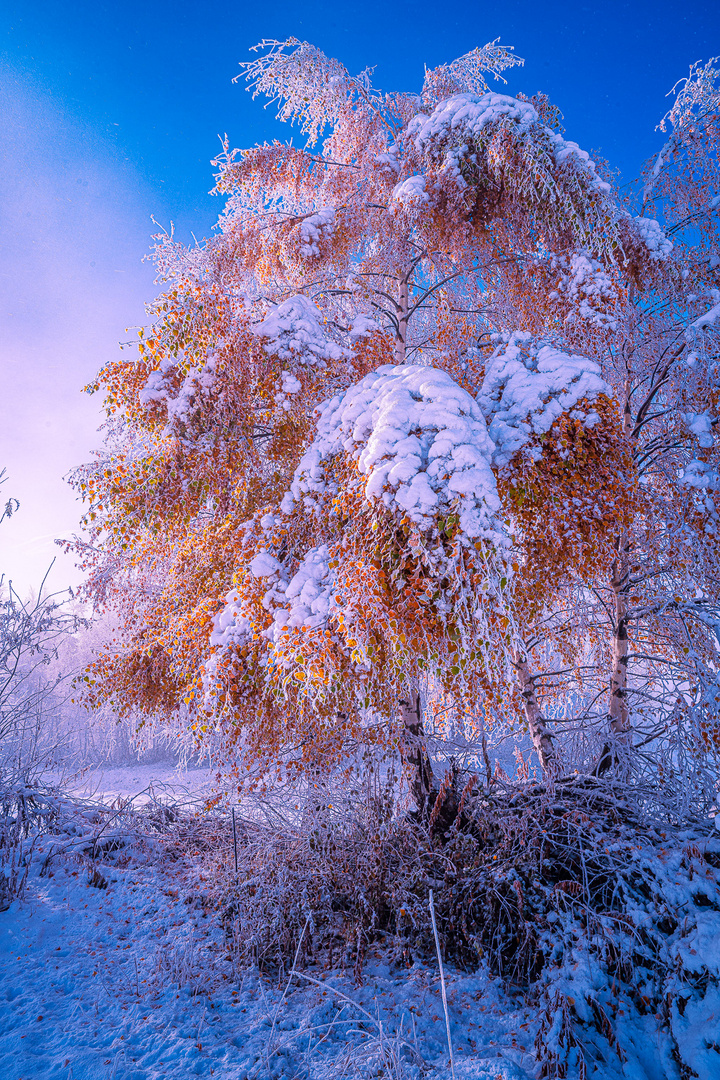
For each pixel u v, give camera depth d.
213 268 7.65
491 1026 3.84
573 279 7.09
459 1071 3.31
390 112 8.88
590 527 5.49
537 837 4.78
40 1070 3.17
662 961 3.62
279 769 6.09
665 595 6.80
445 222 7.62
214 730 6.16
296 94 8.57
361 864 5.22
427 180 7.56
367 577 4.56
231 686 5.68
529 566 5.85
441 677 4.92
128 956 4.59
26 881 5.68
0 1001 3.79
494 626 4.50
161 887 6.02
